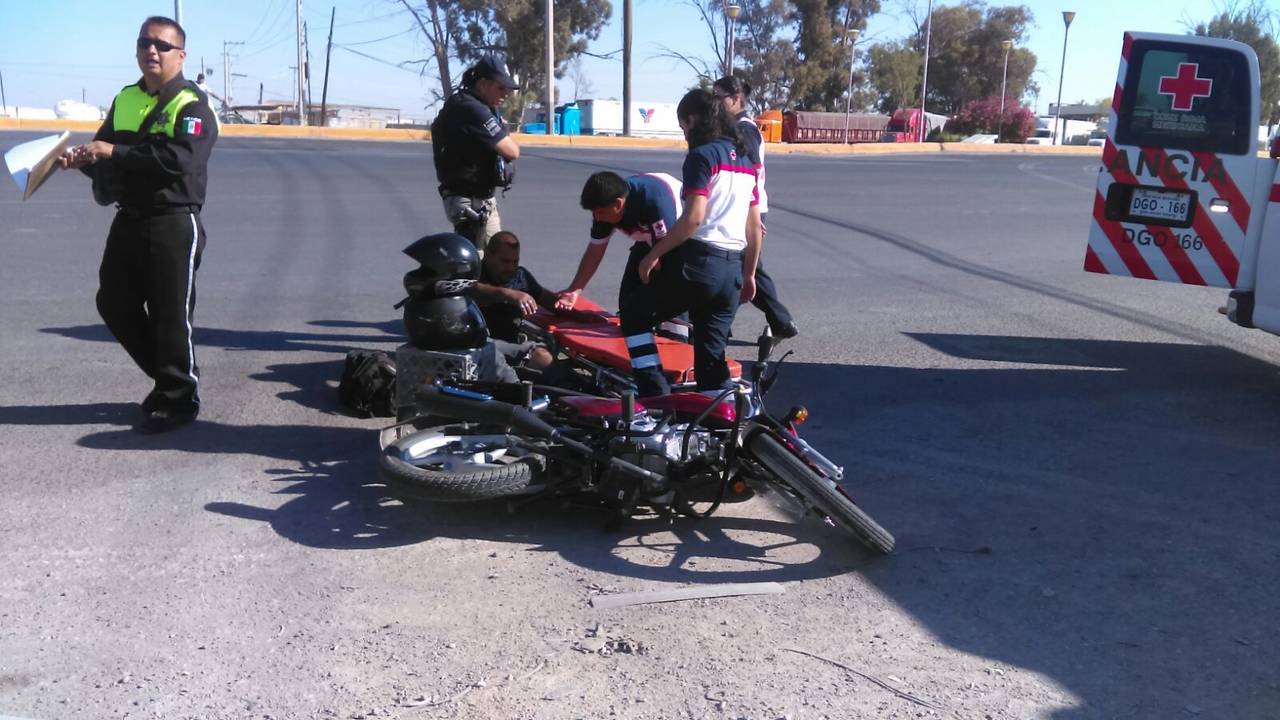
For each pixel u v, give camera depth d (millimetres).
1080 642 3537
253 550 4129
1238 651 3482
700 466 4281
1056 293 10203
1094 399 6484
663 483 4258
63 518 4367
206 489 4719
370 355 5930
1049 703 3174
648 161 24516
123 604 3680
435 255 5336
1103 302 9773
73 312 8180
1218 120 6262
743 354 7508
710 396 4395
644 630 3580
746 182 4738
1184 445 5617
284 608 3682
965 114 63625
